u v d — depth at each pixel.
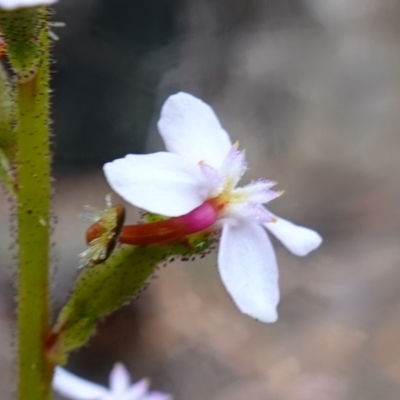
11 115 0.10
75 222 0.26
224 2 0.36
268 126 0.33
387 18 0.38
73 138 0.32
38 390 0.10
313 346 0.23
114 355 0.22
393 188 0.29
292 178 0.31
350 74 0.35
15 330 0.11
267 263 0.10
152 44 0.33
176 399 0.21
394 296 0.24
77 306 0.10
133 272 0.10
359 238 0.27
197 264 0.26
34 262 0.10
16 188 0.10
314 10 0.38
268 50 0.35
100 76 0.32
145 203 0.09
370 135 0.32
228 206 0.10
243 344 0.23
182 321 0.23
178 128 0.10
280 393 0.21
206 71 0.34
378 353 0.22
